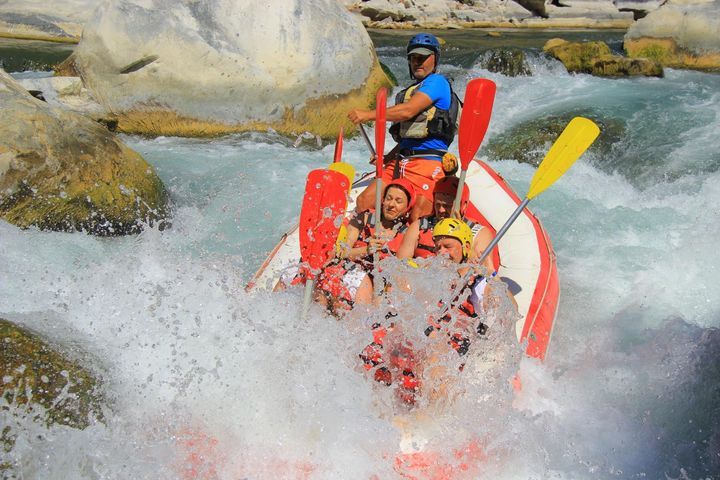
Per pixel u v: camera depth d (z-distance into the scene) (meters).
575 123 4.11
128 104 7.23
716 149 6.61
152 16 7.21
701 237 5.14
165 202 5.55
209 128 7.27
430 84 4.41
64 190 4.87
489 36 13.02
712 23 9.78
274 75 7.28
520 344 3.51
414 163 4.52
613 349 4.00
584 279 4.77
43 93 6.93
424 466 2.87
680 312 4.36
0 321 3.24
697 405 3.52
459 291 3.34
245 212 5.55
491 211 4.67
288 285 3.72
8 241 4.41
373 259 3.76
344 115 7.54
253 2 7.42
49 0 12.02
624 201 5.99
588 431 3.29
